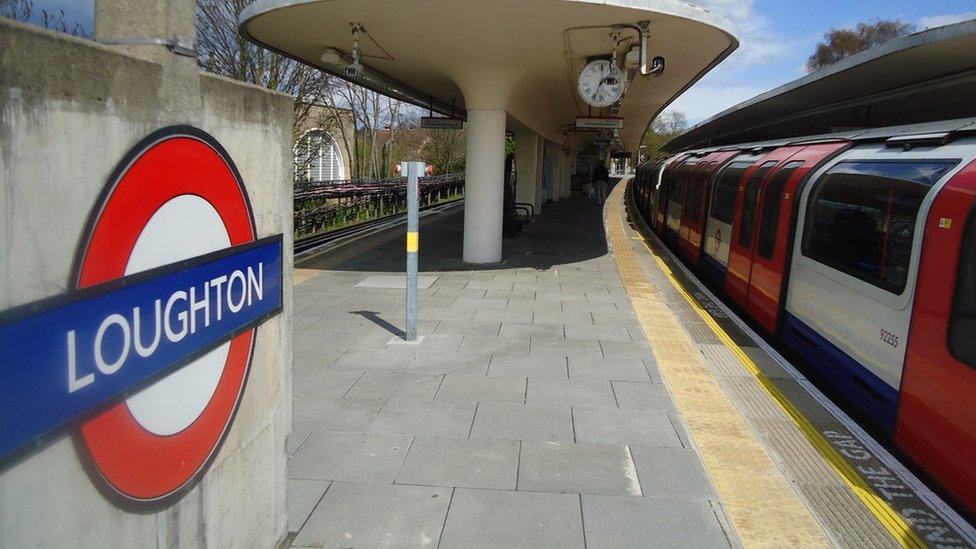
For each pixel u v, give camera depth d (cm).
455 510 342
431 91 1467
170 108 198
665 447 417
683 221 1467
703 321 780
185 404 213
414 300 640
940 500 362
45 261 152
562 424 451
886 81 1030
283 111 284
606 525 329
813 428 458
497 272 1042
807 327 679
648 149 8475
